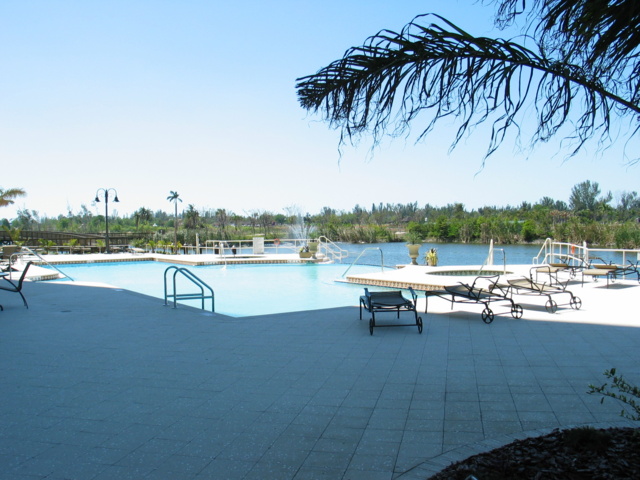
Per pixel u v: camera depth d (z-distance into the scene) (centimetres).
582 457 251
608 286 1033
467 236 4056
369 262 2112
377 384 418
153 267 1927
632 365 462
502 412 351
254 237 2320
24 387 419
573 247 1444
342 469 271
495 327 645
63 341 587
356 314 758
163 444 306
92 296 970
